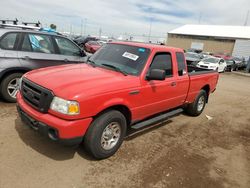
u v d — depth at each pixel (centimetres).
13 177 312
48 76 369
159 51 454
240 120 697
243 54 3650
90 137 347
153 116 495
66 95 316
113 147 386
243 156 459
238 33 5241
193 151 452
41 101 333
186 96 568
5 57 539
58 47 632
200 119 654
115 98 362
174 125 579
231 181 369
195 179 361
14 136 413
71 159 368
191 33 5703
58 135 317
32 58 577
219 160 431
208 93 681
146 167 374
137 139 468
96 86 345
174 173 368
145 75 418
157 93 450
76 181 321
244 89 1341
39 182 310
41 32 606
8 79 551
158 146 452
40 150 381
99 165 363
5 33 543
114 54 459
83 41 3052
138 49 449
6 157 352
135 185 328
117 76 396
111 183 326
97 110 339
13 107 546
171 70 493
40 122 329
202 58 2228
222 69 2223
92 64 460
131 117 411
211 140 518
